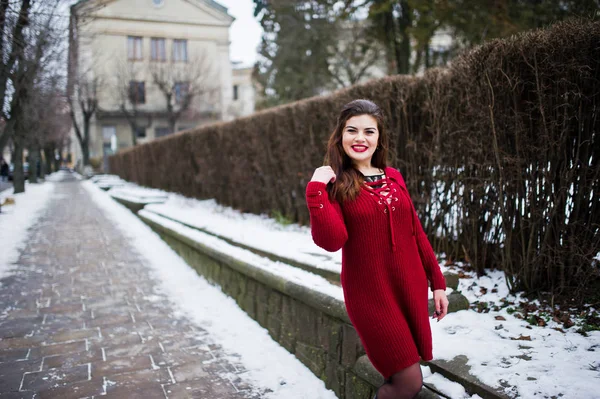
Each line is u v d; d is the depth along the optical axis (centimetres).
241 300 448
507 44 297
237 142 890
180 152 1402
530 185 295
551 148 280
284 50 2073
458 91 363
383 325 180
